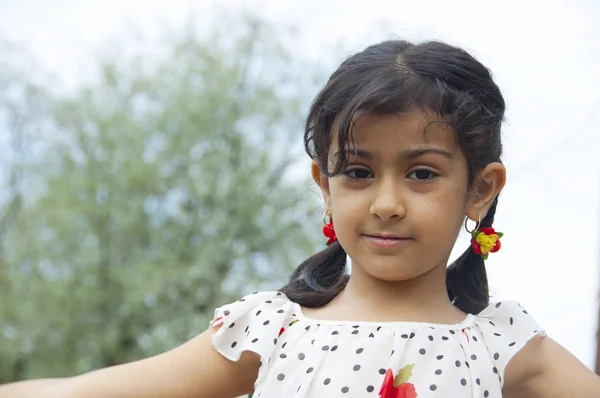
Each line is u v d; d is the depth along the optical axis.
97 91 11.77
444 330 2.12
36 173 11.74
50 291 11.38
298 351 2.11
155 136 11.36
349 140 2.05
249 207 11.07
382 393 1.99
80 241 11.53
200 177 11.07
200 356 2.19
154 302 11.12
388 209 2.03
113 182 11.37
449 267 2.46
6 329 11.42
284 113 11.38
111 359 11.53
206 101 11.22
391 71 2.08
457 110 2.08
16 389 2.19
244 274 11.02
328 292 2.31
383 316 2.14
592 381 2.13
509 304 2.24
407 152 2.03
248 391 2.22
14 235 11.57
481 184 2.20
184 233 11.27
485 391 2.05
